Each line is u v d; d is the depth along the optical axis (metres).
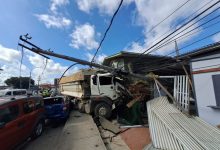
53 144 7.36
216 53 7.11
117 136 7.98
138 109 9.98
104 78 11.55
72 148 6.37
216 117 7.04
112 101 11.33
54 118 10.56
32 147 7.12
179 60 8.91
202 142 5.01
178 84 8.82
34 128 7.99
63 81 19.16
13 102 6.62
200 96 7.64
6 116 6.05
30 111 7.79
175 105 8.09
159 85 9.80
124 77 11.15
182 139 5.22
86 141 6.97
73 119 11.04
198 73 7.77
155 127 6.32
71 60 10.38
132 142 7.07
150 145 5.86
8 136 5.88
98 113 11.06
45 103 11.48
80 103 13.44
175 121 6.48
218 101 6.93
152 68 12.77
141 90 11.10
